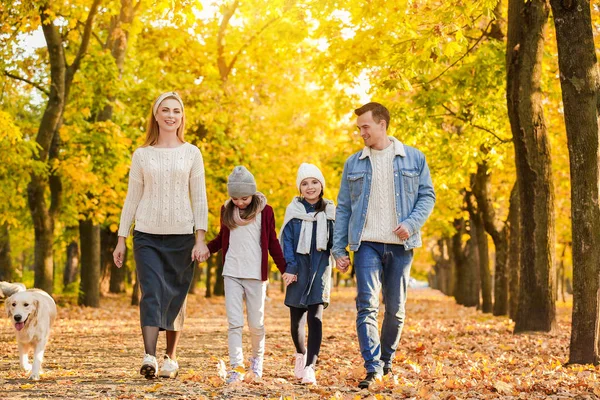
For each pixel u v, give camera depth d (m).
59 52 19.56
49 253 19.95
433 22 11.45
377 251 6.61
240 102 26.33
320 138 32.03
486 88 16.03
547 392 6.55
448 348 10.99
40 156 19.50
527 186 12.74
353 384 6.77
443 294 56.81
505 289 22.91
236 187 6.76
